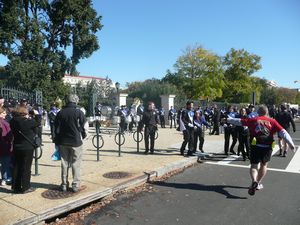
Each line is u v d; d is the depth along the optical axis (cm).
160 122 2384
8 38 2753
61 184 654
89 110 2814
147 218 568
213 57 4856
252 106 1113
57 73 3153
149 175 805
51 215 549
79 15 3006
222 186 763
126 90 6303
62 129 634
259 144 680
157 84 4944
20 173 633
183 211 602
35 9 3097
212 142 1477
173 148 1258
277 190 732
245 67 5191
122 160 991
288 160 1091
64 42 3194
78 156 643
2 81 2798
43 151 1148
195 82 4775
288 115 1144
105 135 1716
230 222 553
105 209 610
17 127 625
